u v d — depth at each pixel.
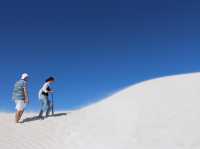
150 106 12.54
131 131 11.40
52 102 15.13
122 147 10.68
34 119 14.72
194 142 10.12
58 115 15.05
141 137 10.93
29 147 11.88
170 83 14.17
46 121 14.26
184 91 13.01
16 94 14.38
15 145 12.08
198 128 10.66
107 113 13.26
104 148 10.90
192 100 12.20
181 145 10.10
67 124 13.53
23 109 14.37
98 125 12.55
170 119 11.43
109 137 11.46
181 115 11.49
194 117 11.21
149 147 10.34
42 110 14.86
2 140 12.48
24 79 14.46
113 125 12.18
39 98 14.87
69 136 12.39
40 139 12.47
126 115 12.49
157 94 13.33
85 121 13.30
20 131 13.31
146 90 14.05
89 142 11.54
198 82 13.50
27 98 14.42
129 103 13.28
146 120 11.74
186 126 10.88
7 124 14.14
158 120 11.54
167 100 12.62
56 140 12.27
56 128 13.32
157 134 10.85
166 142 10.38
